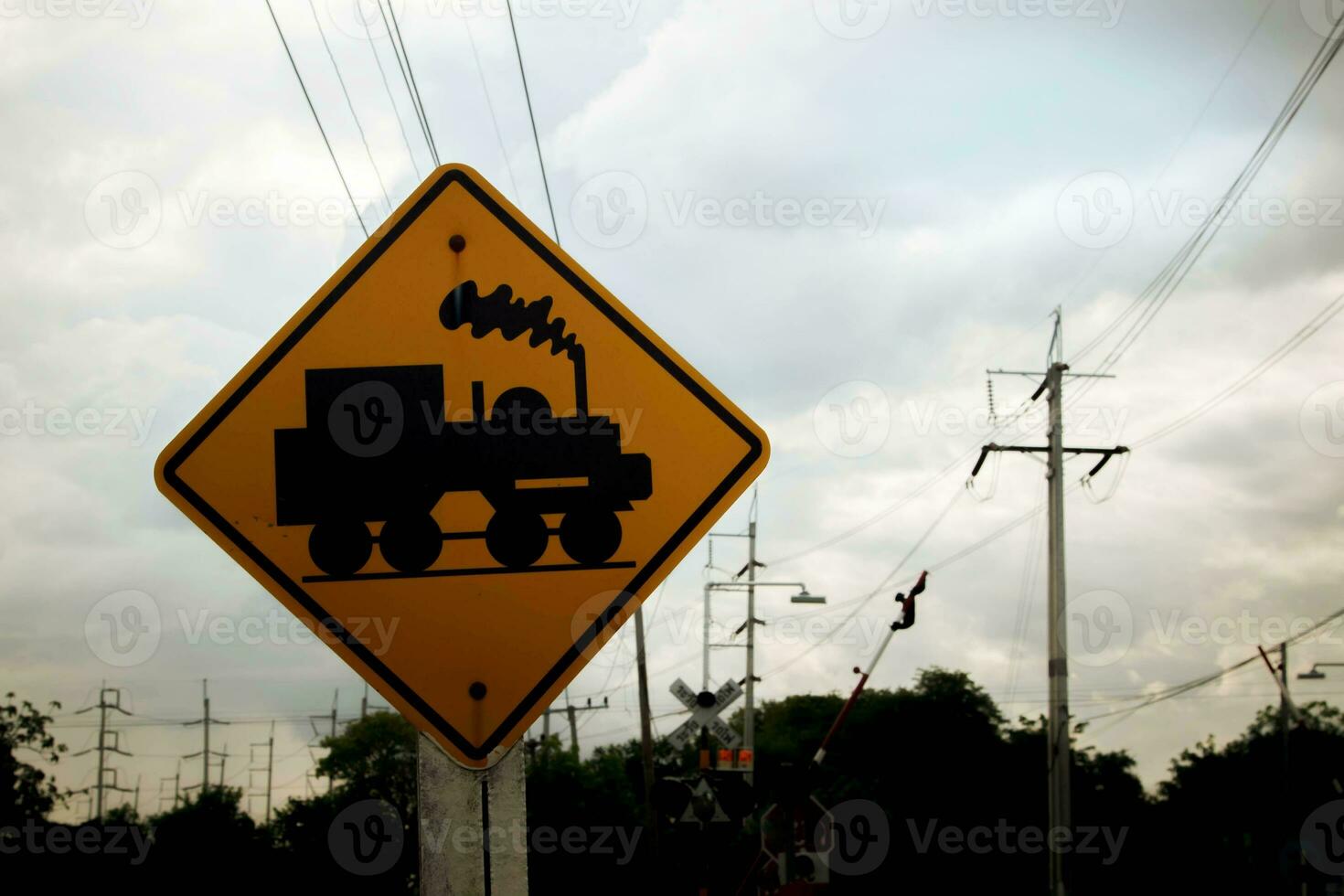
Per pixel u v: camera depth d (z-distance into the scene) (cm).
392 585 304
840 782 4003
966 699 4103
